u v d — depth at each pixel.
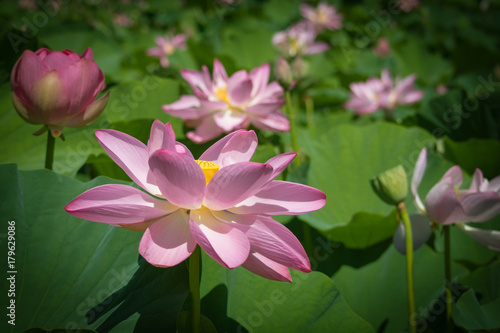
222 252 0.31
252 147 0.36
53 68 0.44
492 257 0.61
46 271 0.38
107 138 0.34
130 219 0.32
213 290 0.44
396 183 0.46
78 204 0.31
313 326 0.43
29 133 0.58
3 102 0.58
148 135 0.60
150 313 0.37
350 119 1.06
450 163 0.66
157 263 0.31
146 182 0.34
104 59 0.89
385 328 0.54
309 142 0.81
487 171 0.73
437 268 0.59
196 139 0.69
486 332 0.46
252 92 0.73
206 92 0.74
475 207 0.46
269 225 0.34
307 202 0.35
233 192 0.32
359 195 0.68
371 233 0.58
